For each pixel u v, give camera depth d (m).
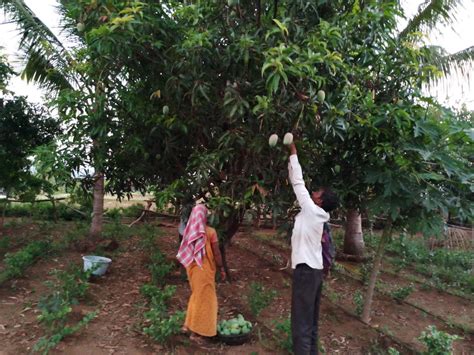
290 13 3.70
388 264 7.41
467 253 7.89
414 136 3.80
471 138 3.54
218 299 4.98
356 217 7.77
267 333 4.11
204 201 4.64
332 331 4.39
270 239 8.54
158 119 4.30
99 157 4.70
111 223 9.25
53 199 9.53
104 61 4.12
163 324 3.69
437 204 3.76
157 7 3.82
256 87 3.62
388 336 4.33
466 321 5.03
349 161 4.45
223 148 4.04
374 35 3.87
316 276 3.32
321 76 3.38
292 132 3.59
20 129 7.86
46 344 3.42
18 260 5.32
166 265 5.52
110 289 5.11
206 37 3.57
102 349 3.62
